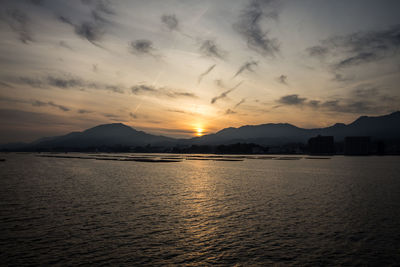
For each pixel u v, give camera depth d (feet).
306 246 56.29
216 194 123.95
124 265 47.67
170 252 53.42
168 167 356.18
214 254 52.39
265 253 52.70
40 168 331.57
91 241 59.67
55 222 74.79
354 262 48.57
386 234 63.67
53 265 47.75
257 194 124.06
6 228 69.31
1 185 159.12
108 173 253.24
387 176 219.41
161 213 85.10
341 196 118.11
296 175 230.48
